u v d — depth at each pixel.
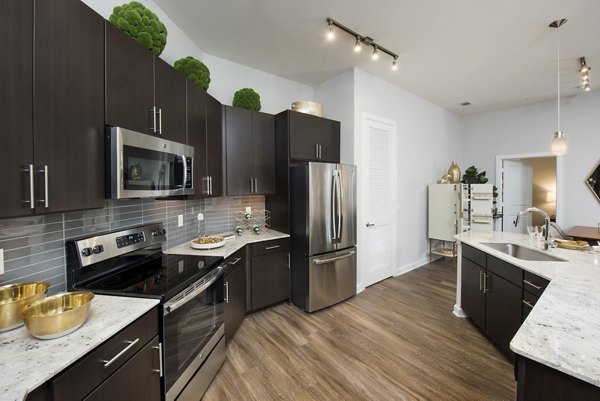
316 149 3.20
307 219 2.80
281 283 2.94
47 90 1.02
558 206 4.39
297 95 3.77
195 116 2.17
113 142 1.31
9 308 0.99
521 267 1.82
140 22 1.58
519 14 2.27
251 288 2.70
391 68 3.33
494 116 5.16
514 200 5.23
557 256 2.02
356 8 2.21
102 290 1.36
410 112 4.21
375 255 3.70
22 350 0.87
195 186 2.16
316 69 3.37
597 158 4.08
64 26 1.09
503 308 2.04
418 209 4.50
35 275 1.25
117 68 1.37
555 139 2.34
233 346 2.21
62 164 1.08
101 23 1.28
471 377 1.84
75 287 1.39
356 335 2.38
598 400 0.74
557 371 0.82
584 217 4.18
